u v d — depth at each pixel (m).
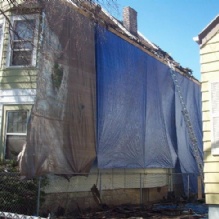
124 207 13.38
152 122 16.58
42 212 10.36
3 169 10.34
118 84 14.36
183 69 20.38
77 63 12.50
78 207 12.00
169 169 18.20
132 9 19.78
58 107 11.44
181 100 18.64
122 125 14.31
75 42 12.48
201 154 20.73
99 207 12.78
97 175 13.30
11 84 12.15
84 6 11.73
